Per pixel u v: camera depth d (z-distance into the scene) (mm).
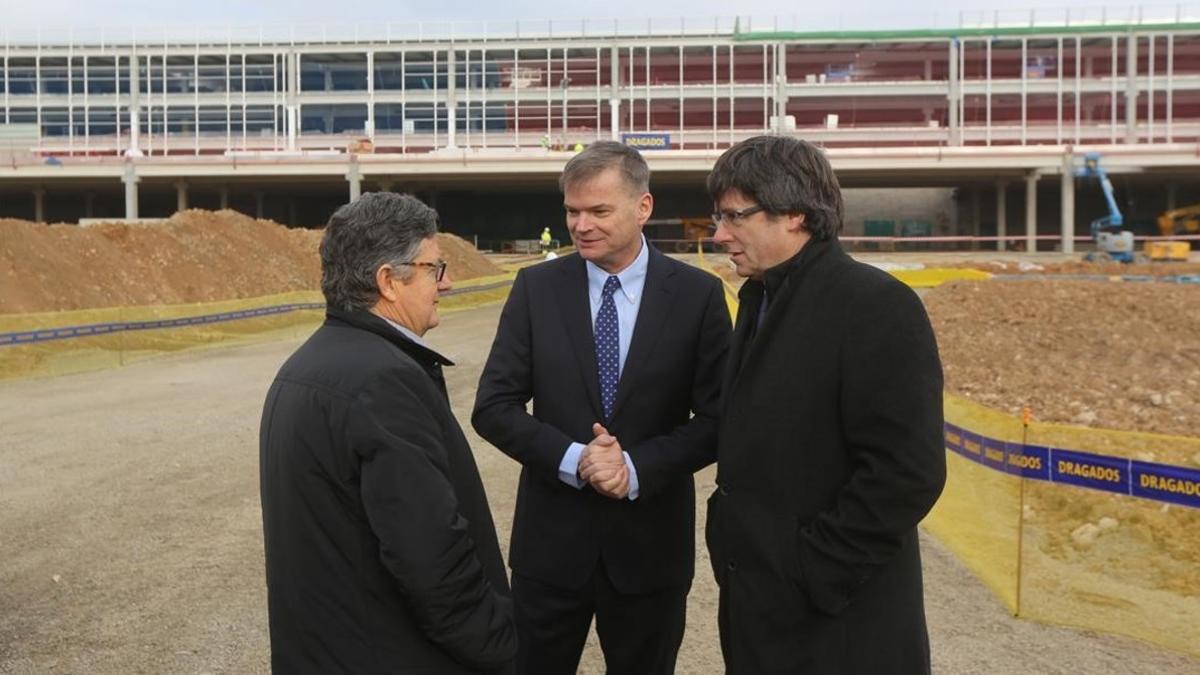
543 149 56719
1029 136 59188
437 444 2109
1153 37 58188
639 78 62875
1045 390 10219
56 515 6516
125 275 19844
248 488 7238
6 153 57562
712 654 4293
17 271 17062
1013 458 5035
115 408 10656
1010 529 5027
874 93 60469
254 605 4895
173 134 63344
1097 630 4359
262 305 18609
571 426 2941
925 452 2102
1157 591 4484
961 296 17328
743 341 2441
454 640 2074
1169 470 4414
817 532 2219
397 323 2309
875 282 2203
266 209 66375
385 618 2092
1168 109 58344
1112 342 12938
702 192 64188
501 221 67125
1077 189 61781
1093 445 7031
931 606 4723
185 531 6160
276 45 62812
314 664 2084
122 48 62938
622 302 2982
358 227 2219
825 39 60531
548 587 2979
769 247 2334
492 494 7078
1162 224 51469
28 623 4652
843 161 51875
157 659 4238
